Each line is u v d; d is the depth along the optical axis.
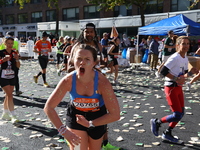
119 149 3.53
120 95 7.01
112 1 19.12
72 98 2.26
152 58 12.48
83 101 2.22
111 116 2.14
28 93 7.21
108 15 28.28
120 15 26.45
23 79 9.88
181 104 3.73
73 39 9.62
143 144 3.72
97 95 2.22
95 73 2.19
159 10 24.28
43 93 7.25
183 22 11.30
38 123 4.65
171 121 3.67
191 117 5.01
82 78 2.14
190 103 6.12
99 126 2.33
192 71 3.60
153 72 11.91
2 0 37.81
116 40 8.41
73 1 31.48
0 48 6.54
